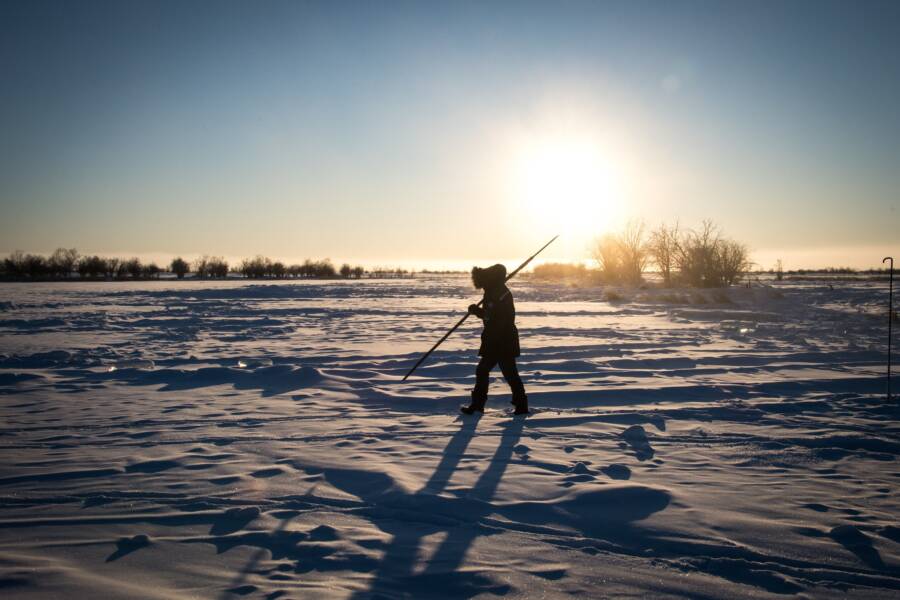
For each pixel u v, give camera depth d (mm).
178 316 18500
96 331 13828
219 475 3826
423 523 3084
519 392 5637
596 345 10867
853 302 26625
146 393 6598
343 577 2504
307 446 4504
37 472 3893
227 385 7062
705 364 8742
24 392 6613
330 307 22891
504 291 5805
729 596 2359
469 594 2369
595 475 3818
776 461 4164
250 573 2545
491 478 3750
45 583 2443
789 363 8805
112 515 3189
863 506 3326
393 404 6082
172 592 2375
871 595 2371
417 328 14586
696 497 3438
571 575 2525
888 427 5133
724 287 37281
